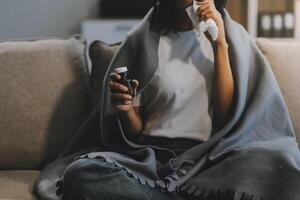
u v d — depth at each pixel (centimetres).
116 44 204
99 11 425
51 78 196
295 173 150
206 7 168
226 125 168
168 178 157
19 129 192
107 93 177
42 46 201
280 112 175
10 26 420
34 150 192
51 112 194
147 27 179
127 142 174
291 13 387
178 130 172
